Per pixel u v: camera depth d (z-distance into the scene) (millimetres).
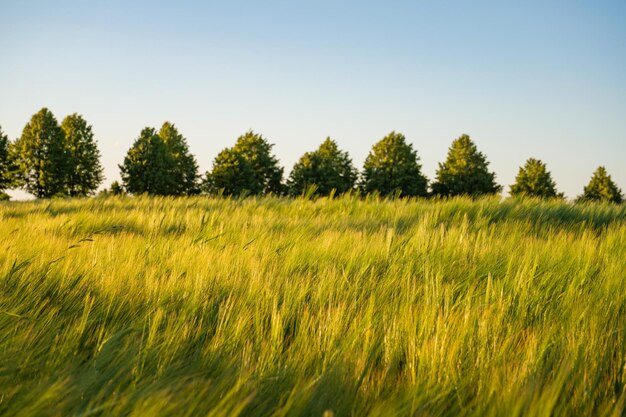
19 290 3635
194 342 3174
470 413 2209
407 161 57375
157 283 4043
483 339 2979
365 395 2408
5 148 55094
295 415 2195
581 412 2285
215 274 4438
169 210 11109
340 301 3957
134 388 2348
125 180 53469
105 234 6863
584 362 2695
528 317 3748
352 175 61250
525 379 2424
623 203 12016
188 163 59281
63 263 4371
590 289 4414
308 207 12328
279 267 5020
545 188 58969
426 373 2619
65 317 3361
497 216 10156
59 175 55594
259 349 3051
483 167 58750
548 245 6012
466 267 5117
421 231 6406
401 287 4230
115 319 3477
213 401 2219
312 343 3090
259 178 58188
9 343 2758
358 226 9070
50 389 2129
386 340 3023
